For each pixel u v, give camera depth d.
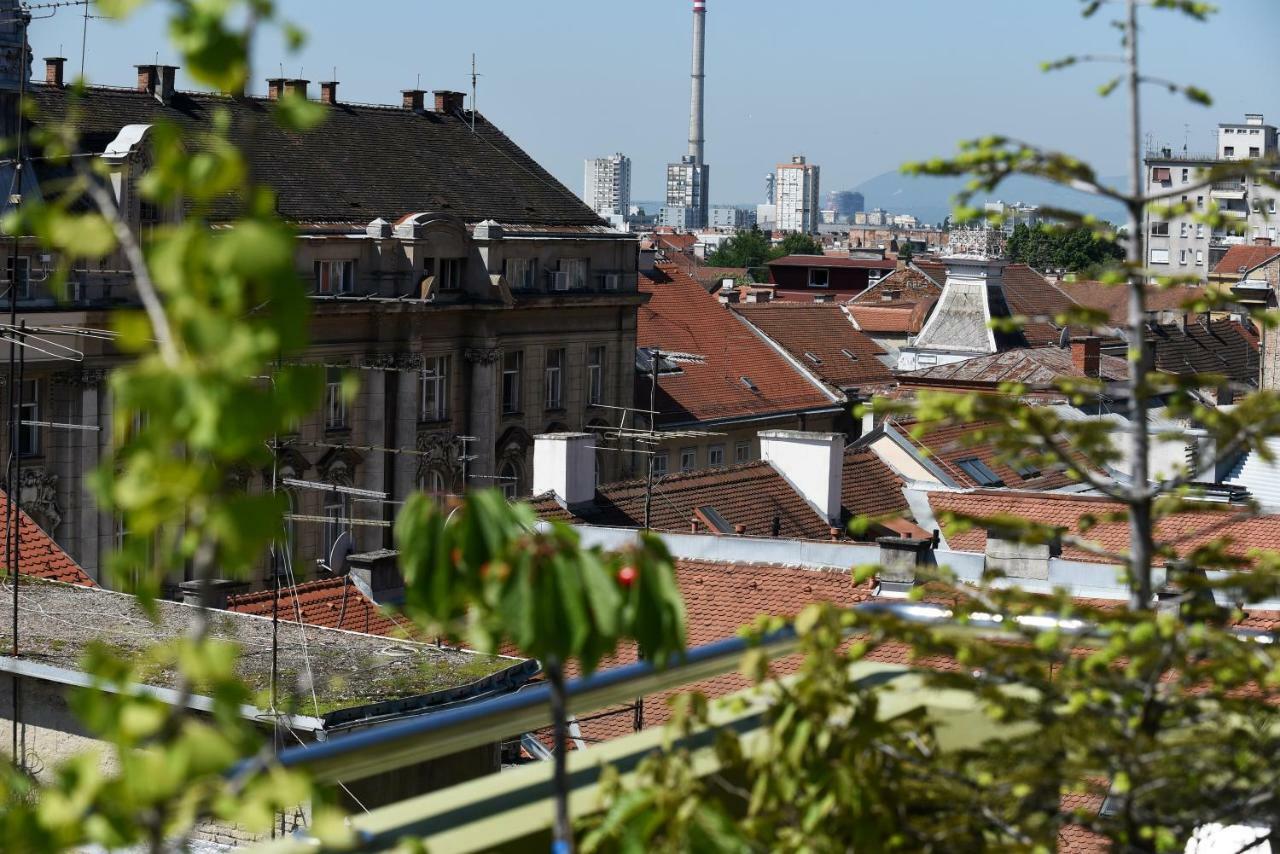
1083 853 17.50
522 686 33.44
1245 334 148.12
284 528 5.72
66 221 5.61
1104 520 10.04
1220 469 54.09
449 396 108.25
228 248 5.47
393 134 114.62
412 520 7.36
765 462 68.31
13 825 5.73
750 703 9.30
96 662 5.95
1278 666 9.06
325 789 6.25
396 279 102.69
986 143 9.55
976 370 101.31
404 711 30.55
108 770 29.64
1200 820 9.59
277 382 5.57
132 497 5.53
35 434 82.69
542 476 61.12
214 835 26.20
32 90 89.00
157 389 5.44
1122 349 129.00
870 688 9.59
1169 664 9.34
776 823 9.13
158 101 97.88
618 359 118.44
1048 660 9.58
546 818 9.17
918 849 9.30
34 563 41.81
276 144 105.06
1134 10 9.72
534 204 118.00
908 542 43.00
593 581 7.32
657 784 8.39
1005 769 9.46
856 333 143.50
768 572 43.88
